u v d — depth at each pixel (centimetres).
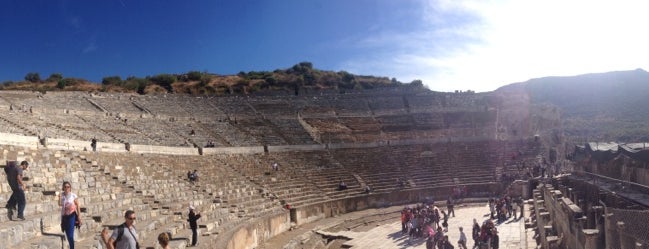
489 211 4169
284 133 6247
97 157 3231
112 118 5228
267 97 7800
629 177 2253
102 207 2091
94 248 1468
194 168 4150
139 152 4088
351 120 7275
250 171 4612
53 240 1367
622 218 1209
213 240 2238
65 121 4412
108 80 10444
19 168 1458
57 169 2436
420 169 5466
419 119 7306
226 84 10481
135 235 1070
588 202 2011
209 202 3203
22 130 3403
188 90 10100
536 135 6028
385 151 5931
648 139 5362
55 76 9962
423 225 3222
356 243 3166
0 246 1234
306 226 3844
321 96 8062
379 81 12075
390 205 4825
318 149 5859
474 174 5303
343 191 4738
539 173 4778
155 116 5969
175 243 1939
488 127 6638
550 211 2609
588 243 1464
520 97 8131
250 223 2906
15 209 1492
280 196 4091
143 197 2698
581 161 3119
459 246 2738
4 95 5103
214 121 6297
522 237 2897
